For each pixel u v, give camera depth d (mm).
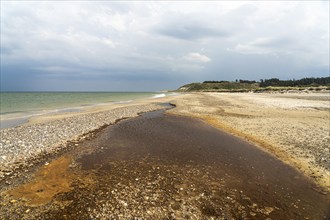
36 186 9320
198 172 10867
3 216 7195
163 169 11211
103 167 11469
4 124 23156
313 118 23594
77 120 24219
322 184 9539
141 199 8219
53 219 7047
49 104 50000
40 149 13977
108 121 24359
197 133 18781
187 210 7566
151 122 24156
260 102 43875
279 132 17734
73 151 13992
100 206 7742
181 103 45906
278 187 9391
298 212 7652
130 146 15156
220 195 8672
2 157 12328
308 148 13734
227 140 16469
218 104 41656
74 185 9430
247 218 7281
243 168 11367
